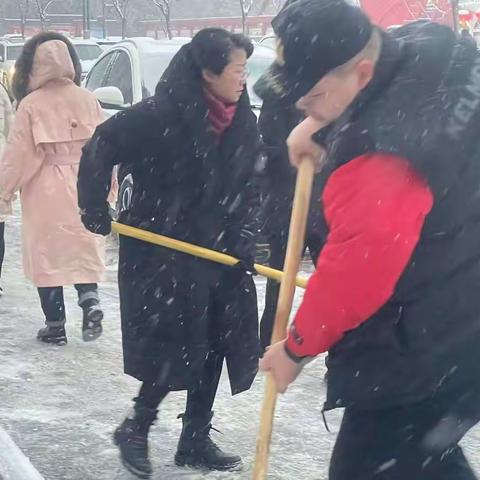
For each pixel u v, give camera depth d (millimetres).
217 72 3320
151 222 3502
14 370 4961
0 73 20641
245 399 4594
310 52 2080
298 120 3697
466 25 15297
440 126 2049
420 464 2238
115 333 5719
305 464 3850
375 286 1994
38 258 5281
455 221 2127
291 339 2166
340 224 2018
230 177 3488
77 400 4547
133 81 8719
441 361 2150
